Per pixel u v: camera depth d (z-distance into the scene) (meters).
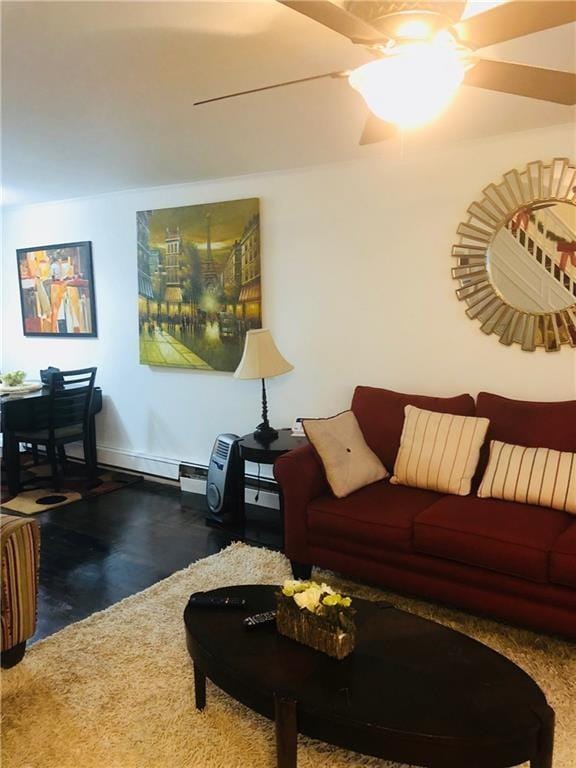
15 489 4.41
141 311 4.64
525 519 2.46
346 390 3.77
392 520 2.61
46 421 4.50
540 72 1.57
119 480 4.77
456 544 2.42
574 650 2.32
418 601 2.73
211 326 4.27
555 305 3.01
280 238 3.91
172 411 4.67
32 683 2.18
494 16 1.31
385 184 3.47
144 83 2.32
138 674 2.23
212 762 1.80
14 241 5.57
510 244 3.10
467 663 1.68
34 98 2.49
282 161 3.59
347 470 2.95
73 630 2.54
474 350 3.29
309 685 1.59
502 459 2.73
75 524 3.83
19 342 5.73
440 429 2.95
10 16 1.77
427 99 1.55
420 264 3.40
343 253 3.67
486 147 3.12
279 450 3.31
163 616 2.64
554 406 2.83
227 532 3.66
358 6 1.31
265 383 4.12
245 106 2.60
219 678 1.71
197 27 1.85
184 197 4.32
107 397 5.08
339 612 1.71
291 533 2.91
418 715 1.46
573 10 1.28
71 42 1.96
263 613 1.94
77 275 5.09
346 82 2.32
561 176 2.92
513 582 2.33
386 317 3.56
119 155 3.45
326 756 1.81
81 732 1.93
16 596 2.25
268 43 1.97
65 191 4.62
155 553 3.37
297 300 3.90
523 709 1.48
